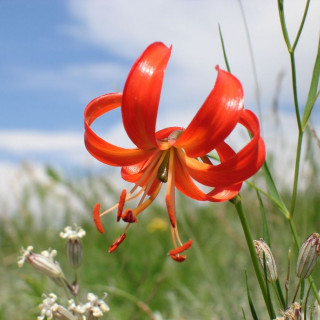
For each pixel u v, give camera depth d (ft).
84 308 0.61
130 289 1.20
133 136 0.56
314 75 0.60
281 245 0.98
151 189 0.63
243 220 0.59
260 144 0.54
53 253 0.67
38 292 0.92
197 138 0.55
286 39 0.60
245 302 1.02
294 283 0.90
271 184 0.63
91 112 0.59
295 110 0.61
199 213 1.55
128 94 0.53
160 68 0.53
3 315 1.07
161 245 1.50
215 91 0.53
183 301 1.22
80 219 1.65
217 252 1.43
